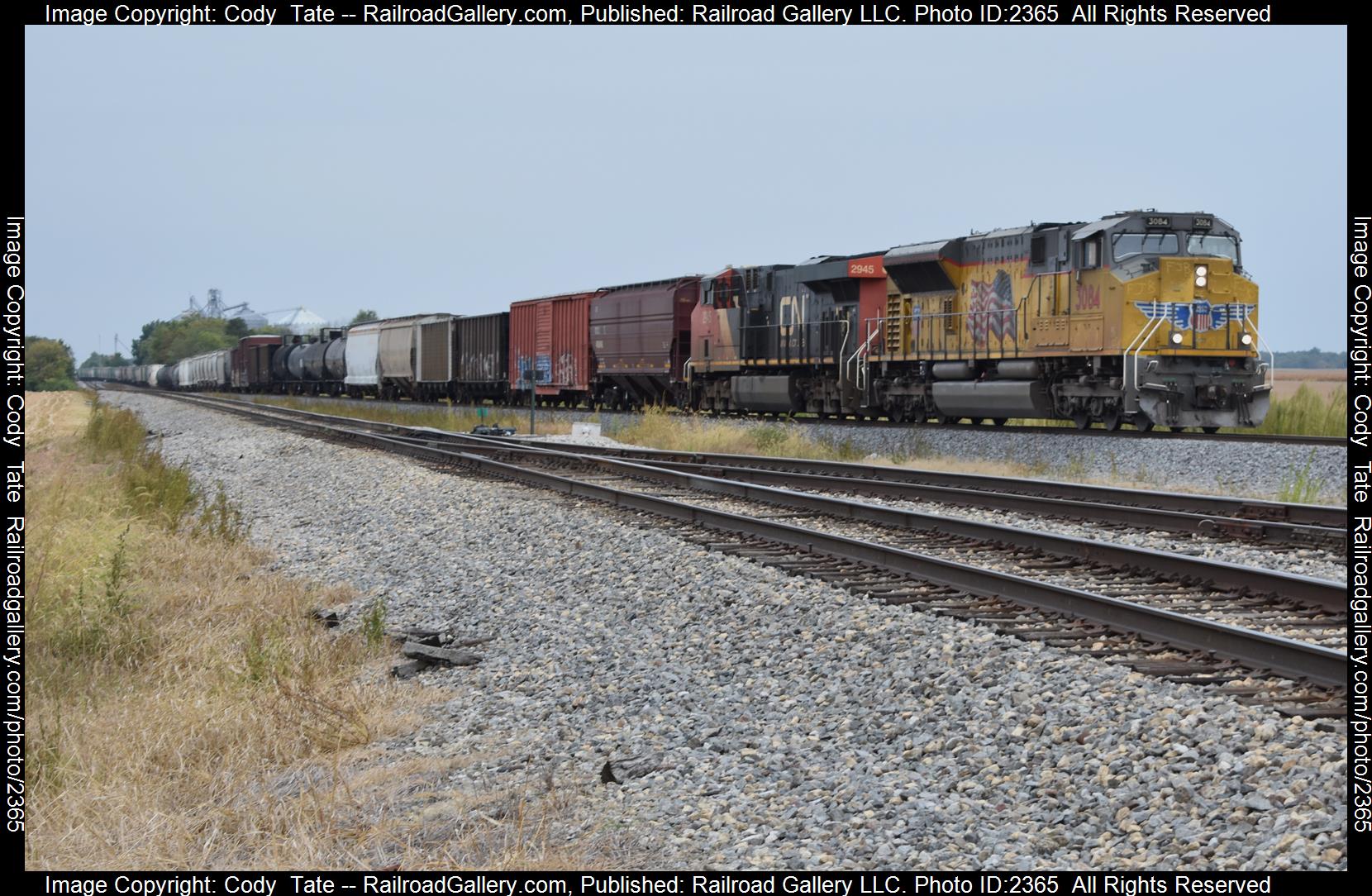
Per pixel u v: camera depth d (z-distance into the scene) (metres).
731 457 20.91
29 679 9.18
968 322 25.88
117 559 11.91
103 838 6.14
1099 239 22.50
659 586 10.54
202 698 8.45
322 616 11.21
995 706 6.58
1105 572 9.88
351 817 6.17
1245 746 5.50
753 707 7.27
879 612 8.67
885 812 5.49
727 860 5.28
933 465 20.03
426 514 16.47
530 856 5.51
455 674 9.02
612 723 7.33
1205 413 22.53
